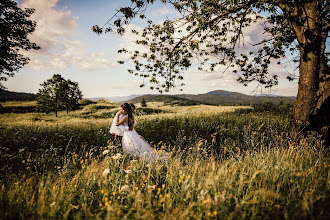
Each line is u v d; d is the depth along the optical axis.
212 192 2.45
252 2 5.03
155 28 5.72
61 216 2.18
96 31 4.09
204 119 8.77
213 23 5.45
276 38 6.72
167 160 3.43
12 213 2.21
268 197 2.21
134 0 3.67
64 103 38.62
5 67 12.95
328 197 2.21
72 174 3.33
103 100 63.62
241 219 1.85
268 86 6.54
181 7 4.87
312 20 4.47
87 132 7.06
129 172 2.76
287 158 3.39
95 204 2.50
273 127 7.40
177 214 1.93
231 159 3.44
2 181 2.91
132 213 2.18
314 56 4.57
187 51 6.38
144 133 6.81
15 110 46.38
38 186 2.71
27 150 4.58
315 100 4.68
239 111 14.03
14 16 12.53
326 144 4.67
